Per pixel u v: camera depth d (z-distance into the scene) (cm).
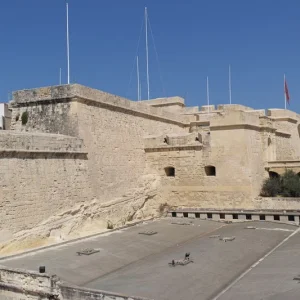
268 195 4062
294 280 1892
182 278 2023
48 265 2209
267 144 4347
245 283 1923
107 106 3653
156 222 3700
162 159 4206
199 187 4062
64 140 3105
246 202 3884
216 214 3884
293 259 2294
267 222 3606
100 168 3506
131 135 4000
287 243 2770
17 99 3541
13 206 2681
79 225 3166
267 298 1684
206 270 2164
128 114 3969
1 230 2595
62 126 3353
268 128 4300
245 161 3897
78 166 3244
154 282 1961
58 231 2970
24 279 1967
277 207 3788
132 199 3816
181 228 3412
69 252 2516
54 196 2992
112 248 2644
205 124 5072
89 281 2008
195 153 4081
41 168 2906
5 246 2586
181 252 2586
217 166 3994
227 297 1742
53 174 3000
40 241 2817
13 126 3566
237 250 2600
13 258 2364
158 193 4172
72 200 3155
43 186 2909
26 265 2206
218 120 4003
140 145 4162
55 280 1883
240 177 3909
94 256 2434
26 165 2794
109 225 3475
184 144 4116
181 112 5825
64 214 3050
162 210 4175
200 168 4066
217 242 2839
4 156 2645
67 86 3322
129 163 3944
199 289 1867
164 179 4203
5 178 2644
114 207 3584
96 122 3503
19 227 2716
